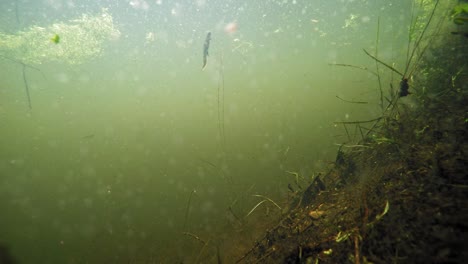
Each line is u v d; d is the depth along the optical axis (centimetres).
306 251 198
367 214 181
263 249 244
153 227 340
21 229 345
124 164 459
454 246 121
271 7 1402
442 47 321
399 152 229
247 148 459
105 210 373
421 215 146
